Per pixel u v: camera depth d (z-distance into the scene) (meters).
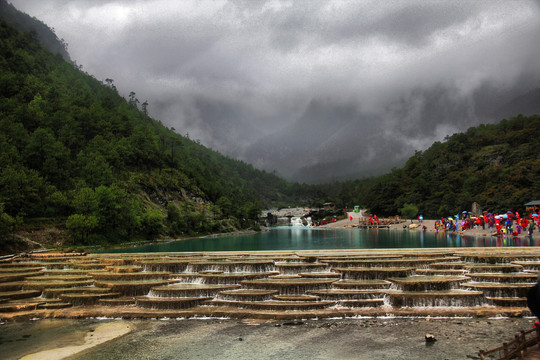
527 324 29.91
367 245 98.06
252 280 41.28
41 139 121.19
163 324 32.00
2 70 196.50
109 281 42.62
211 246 104.31
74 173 133.75
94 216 102.44
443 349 25.31
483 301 34.41
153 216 128.38
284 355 25.23
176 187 196.38
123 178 162.00
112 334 29.72
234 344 27.30
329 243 111.38
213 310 34.50
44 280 44.19
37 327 31.55
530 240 93.31
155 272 45.81
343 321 31.83
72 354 25.84
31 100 184.88
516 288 35.00
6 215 79.81
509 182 177.25
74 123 172.50
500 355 23.05
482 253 54.28
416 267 45.78
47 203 105.75
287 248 94.12
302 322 31.73
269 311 33.78
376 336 28.16
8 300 37.66
